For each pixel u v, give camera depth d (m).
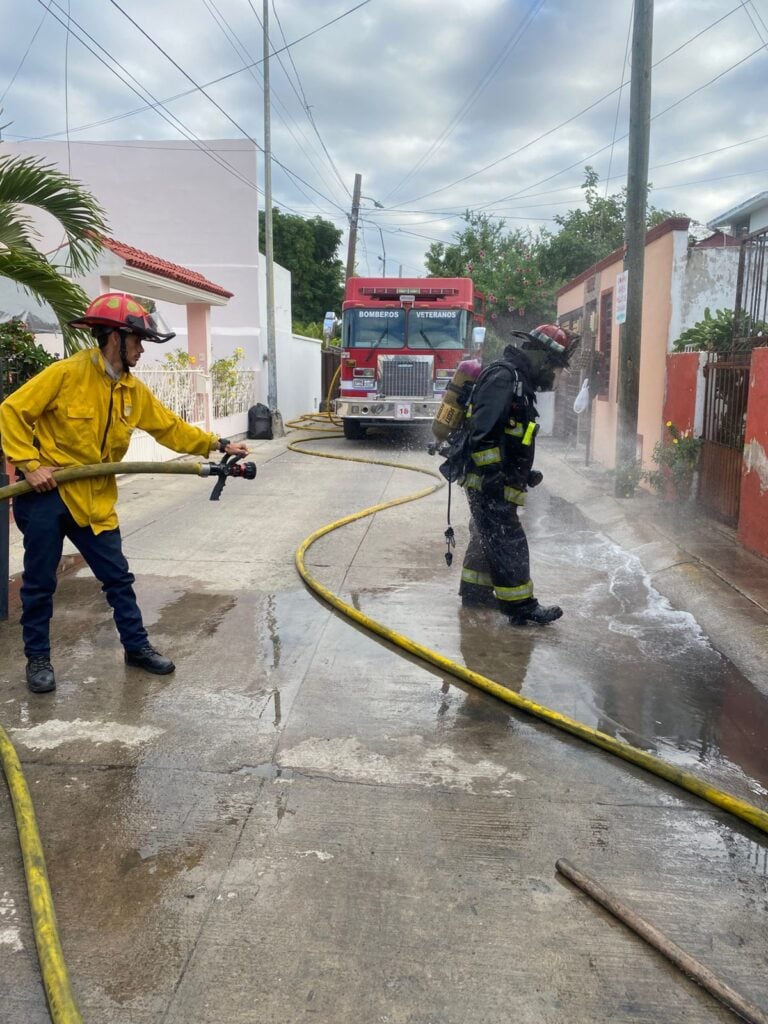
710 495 7.67
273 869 2.55
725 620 4.80
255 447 15.00
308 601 5.32
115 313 3.70
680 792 3.07
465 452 4.83
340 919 2.33
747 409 6.65
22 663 4.20
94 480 3.84
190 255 19.59
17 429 3.59
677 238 9.00
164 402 12.30
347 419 15.30
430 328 14.75
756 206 18.47
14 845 2.69
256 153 19.08
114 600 4.07
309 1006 2.03
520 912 2.38
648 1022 2.00
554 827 2.82
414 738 3.46
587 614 5.13
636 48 8.04
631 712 3.73
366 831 2.77
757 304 6.97
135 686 3.95
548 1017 2.01
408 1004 2.04
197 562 6.27
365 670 4.19
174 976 2.12
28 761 3.21
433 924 2.32
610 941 2.27
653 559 6.32
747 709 3.79
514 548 4.73
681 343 8.76
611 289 11.66
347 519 7.72
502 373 4.51
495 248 27.97
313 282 40.12
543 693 3.91
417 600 5.35
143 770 3.15
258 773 3.14
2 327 7.54
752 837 2.79
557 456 13.04
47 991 2.03
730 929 2.33
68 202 5.56
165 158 19.31
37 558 3.78
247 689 3.93
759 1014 1.98
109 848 2.66
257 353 19.61
